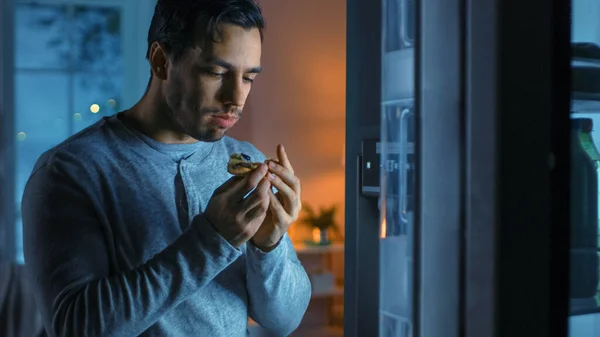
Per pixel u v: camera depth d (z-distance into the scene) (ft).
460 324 1.50
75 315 2.85
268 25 13.30
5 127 12.93
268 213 3.34
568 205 1.54
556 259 1.53
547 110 1.50
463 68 1.48
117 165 3.29
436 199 1.53
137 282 2.87
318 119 13.67
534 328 1.51
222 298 3.42
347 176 4.14
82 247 3.03
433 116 1.53
